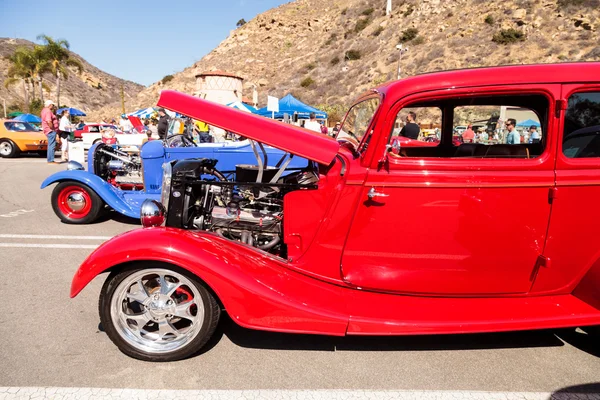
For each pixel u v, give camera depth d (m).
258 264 2.66
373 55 41.53
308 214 2.79
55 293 3.55
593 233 2.58
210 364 2.56
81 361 2.55
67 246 4.89
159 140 6.10
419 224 2.61
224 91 35.50
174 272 2.46
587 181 2.51
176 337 2.58
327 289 2.76
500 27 33.78
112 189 5.77
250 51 67.12
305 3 75.50
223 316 3.19
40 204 7.23
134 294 2.57
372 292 2.83
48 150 13.29
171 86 61.44
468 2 39.56
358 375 2.48
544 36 31.08
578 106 2.51
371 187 2.60
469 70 2.61
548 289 2.74
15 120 15.75
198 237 2.59
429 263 2.69
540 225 2.57
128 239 2.45
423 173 2.55
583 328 3.11
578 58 27.48
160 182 5.87
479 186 2.52
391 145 2.54
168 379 2.40
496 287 2.73
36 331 2.91
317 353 2.71
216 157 5.76
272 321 2.46
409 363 2.62
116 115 58.06
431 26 39.88
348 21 58.62
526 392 2.37
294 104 19.30
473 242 2.61
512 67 2.58
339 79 40.28
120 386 2.32
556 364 2.65
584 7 31.70
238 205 3.20
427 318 2.55
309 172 3.23
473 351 2.79
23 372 2.42
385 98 2.60
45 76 94.25
